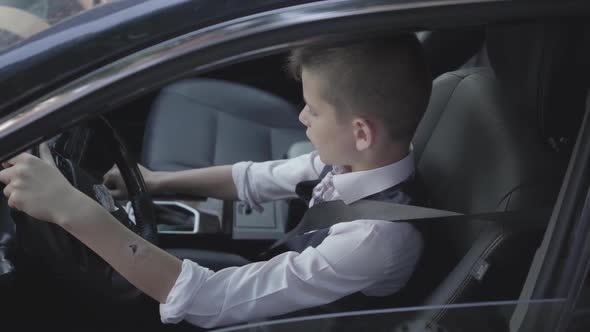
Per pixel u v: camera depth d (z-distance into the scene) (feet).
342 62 3.48
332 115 3.63
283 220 5.90
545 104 3.75
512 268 3.50
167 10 2.62
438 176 4.41
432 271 3.95
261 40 2.64
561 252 3.08
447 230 3.93
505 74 4.22
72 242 3.93
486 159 4.02
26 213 3.70
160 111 6.74
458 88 4.52
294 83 7.66
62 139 4.26
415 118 3.72
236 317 3.70
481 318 3.15
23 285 4.02
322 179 4.65
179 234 5.48
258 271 3.75
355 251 3.77
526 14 2.75
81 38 2.59
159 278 3.60
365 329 3.09
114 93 2.59
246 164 5.27
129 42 2.59
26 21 2.76
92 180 4.22
